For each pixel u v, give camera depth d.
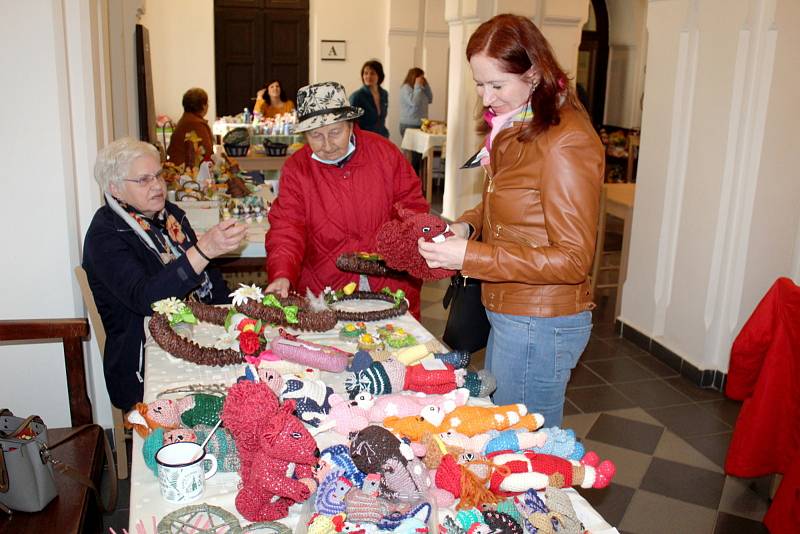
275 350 1.78
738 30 3.35
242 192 3.99
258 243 3.22
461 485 1.20
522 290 1.77
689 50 3.73
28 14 2.44
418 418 1.41
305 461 1.16
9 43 2.44
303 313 2.04
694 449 3.16
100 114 2.86
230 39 9.59
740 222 3.56
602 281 5.74
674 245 4.01
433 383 1.60
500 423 1.42
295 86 9.90
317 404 1.47
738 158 3.48
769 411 2.43
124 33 4.12
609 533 1.18
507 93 1.64
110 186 2.29
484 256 1.64
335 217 2.57
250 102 9.85
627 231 4.71
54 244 2.65
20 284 2.66
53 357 2.77
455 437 1.36
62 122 2.56
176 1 8.77
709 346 3.77
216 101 9.51
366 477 1.17
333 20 9.47
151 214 2.39
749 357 2.45
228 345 1.86
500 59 1.59
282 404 1.28
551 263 1.62
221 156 4.86
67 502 1.82
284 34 9.69
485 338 2.13
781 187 3.51
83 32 2.63
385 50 9.66
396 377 1.59
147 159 2.28
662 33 3.86
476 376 1.65
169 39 8.86
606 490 2.81
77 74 2.66
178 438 1.32
